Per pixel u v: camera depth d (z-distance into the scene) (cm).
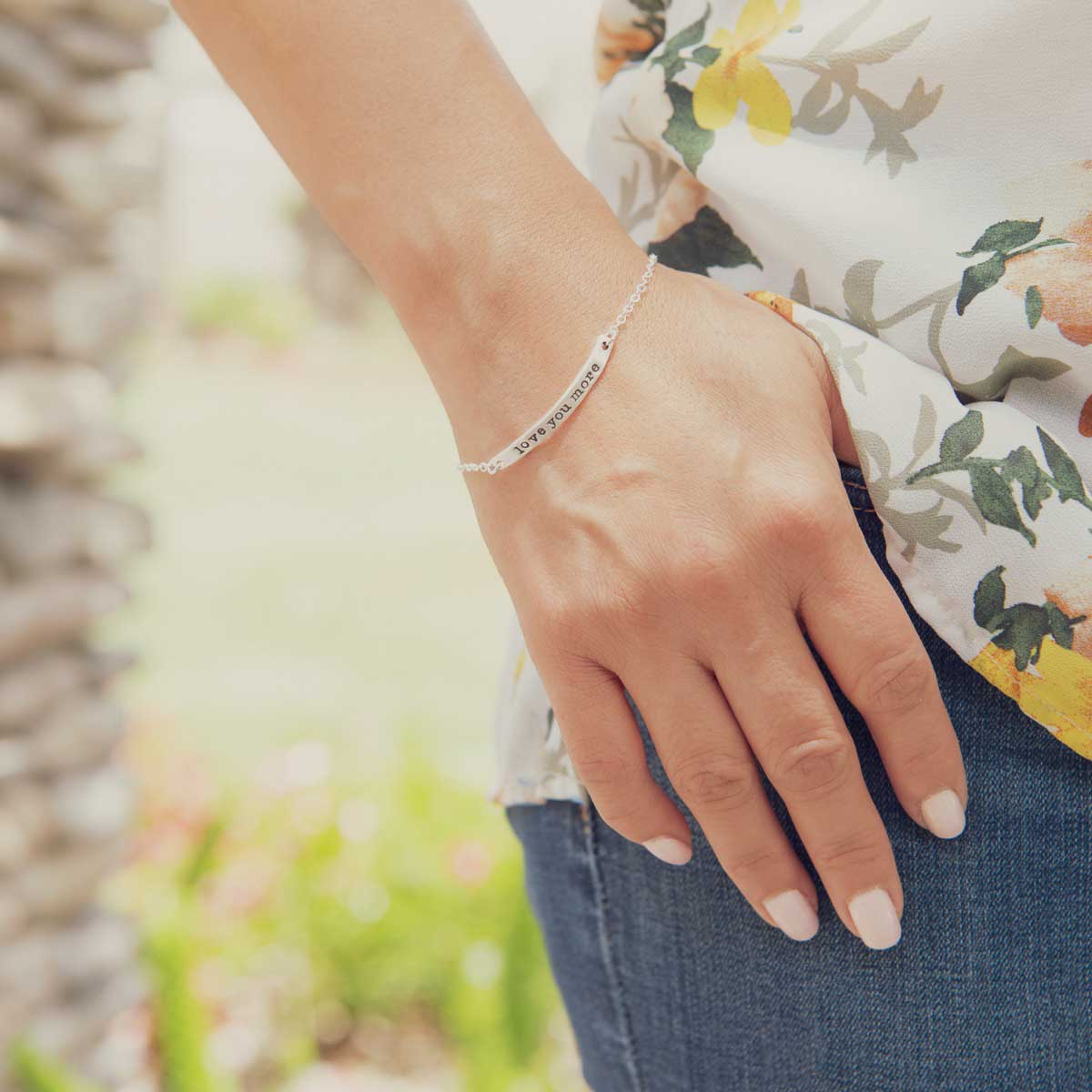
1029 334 45
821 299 47
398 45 44
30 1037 109
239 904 160
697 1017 49
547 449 44
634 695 44
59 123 107
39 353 109
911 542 45
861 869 44
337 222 45
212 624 416
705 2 49
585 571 44
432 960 165
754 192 47
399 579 482
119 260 116
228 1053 155
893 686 43
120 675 122
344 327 1034
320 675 365
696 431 43
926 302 45
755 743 44
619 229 45
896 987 46
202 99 921
